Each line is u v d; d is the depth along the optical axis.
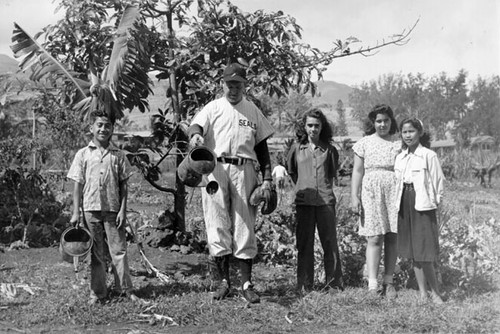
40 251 7.39
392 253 5.75
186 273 6.54
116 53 6.49
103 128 5.25
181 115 7.64
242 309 5.13
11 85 10.93
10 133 12.88
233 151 5.40
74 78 6.80
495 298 5.56
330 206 5.89
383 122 5.77
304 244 5.92
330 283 5.89
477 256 6.58
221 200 5.37
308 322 4.89
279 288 5.91
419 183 5.40
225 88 5.43
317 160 5.90
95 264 5.21
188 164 5.20
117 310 5.03
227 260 5.52
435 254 5.41
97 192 5.20
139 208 13.28
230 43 7.49
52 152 14.82
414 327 4.70
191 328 4.75
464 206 12.90
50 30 7.22
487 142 31.28
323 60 7.40
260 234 7.30
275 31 7.42
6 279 5.98
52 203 8.93
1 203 8.62
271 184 5.47
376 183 5.69
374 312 5.11
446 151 32.91
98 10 7.34
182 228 7.67
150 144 7.61
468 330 4.62
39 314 4.90
